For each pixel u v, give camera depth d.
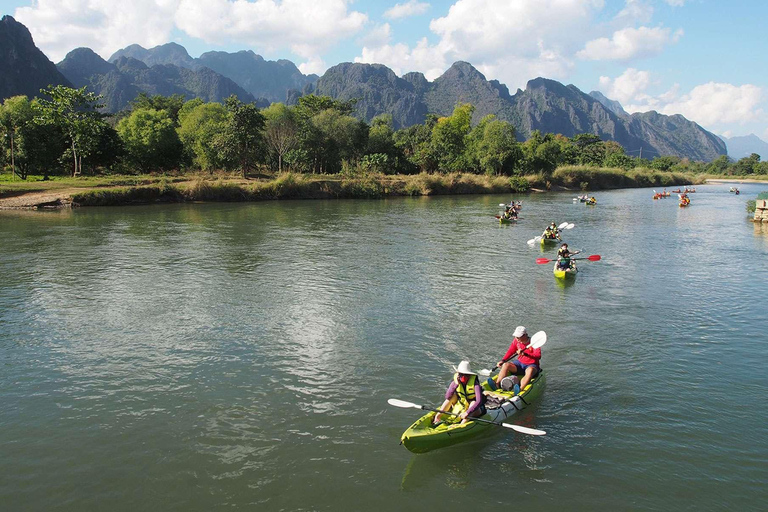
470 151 92.31
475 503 7.95
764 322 16.20
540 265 24.52
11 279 20.83
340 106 109.00
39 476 8.62
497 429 9.88
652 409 10.70
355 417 10.44
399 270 23.11
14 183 50.78
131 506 7.91
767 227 39.19
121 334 14.91
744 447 9.40
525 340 11.35
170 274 21.88
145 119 69.12
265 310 17.14
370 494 8.15
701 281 21.50
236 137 64.12
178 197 52.12
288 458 9.07
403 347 14.06
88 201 46.34
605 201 66.56
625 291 19.83
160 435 9.80
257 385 11.80
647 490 8.23
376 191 64.56
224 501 8.01
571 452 9.22
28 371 12.49
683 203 56.78
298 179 60.03
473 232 35.03
